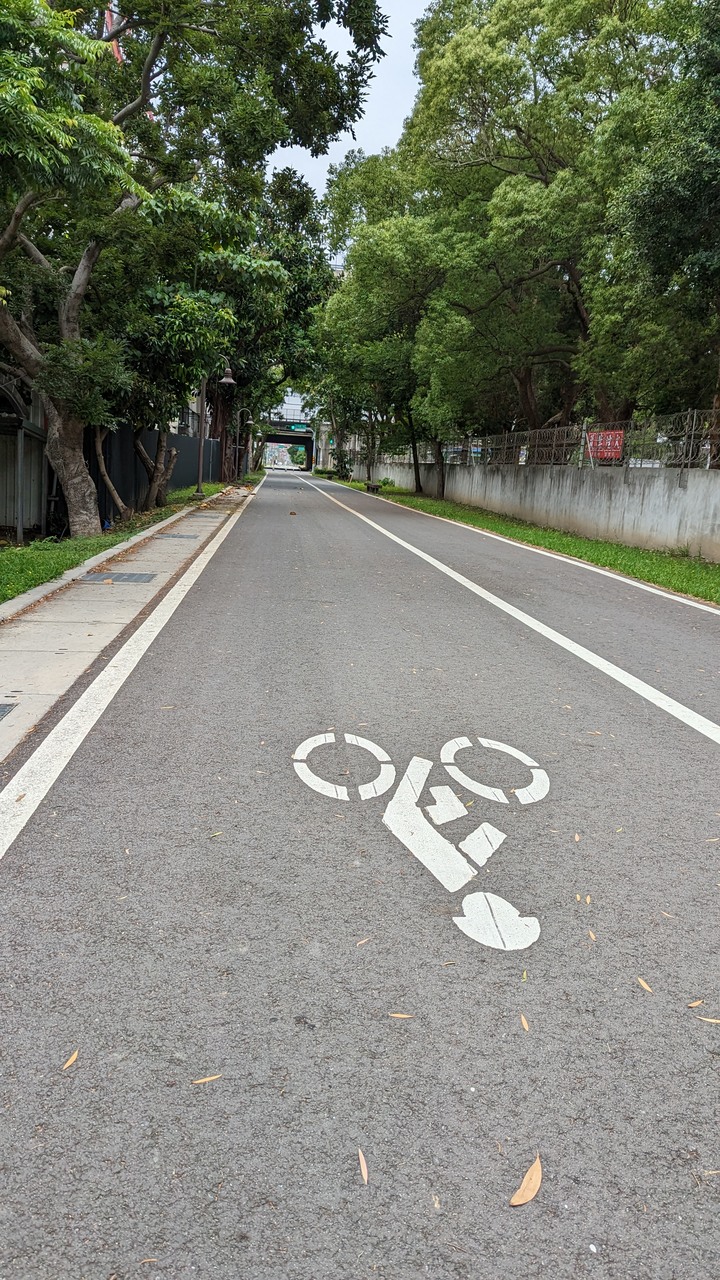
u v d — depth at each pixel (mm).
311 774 4676
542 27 23156
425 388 32812
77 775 4543
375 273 28188
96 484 19750
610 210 16484
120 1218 1994
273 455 182250
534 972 2975
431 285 28578
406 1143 2230
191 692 6105
